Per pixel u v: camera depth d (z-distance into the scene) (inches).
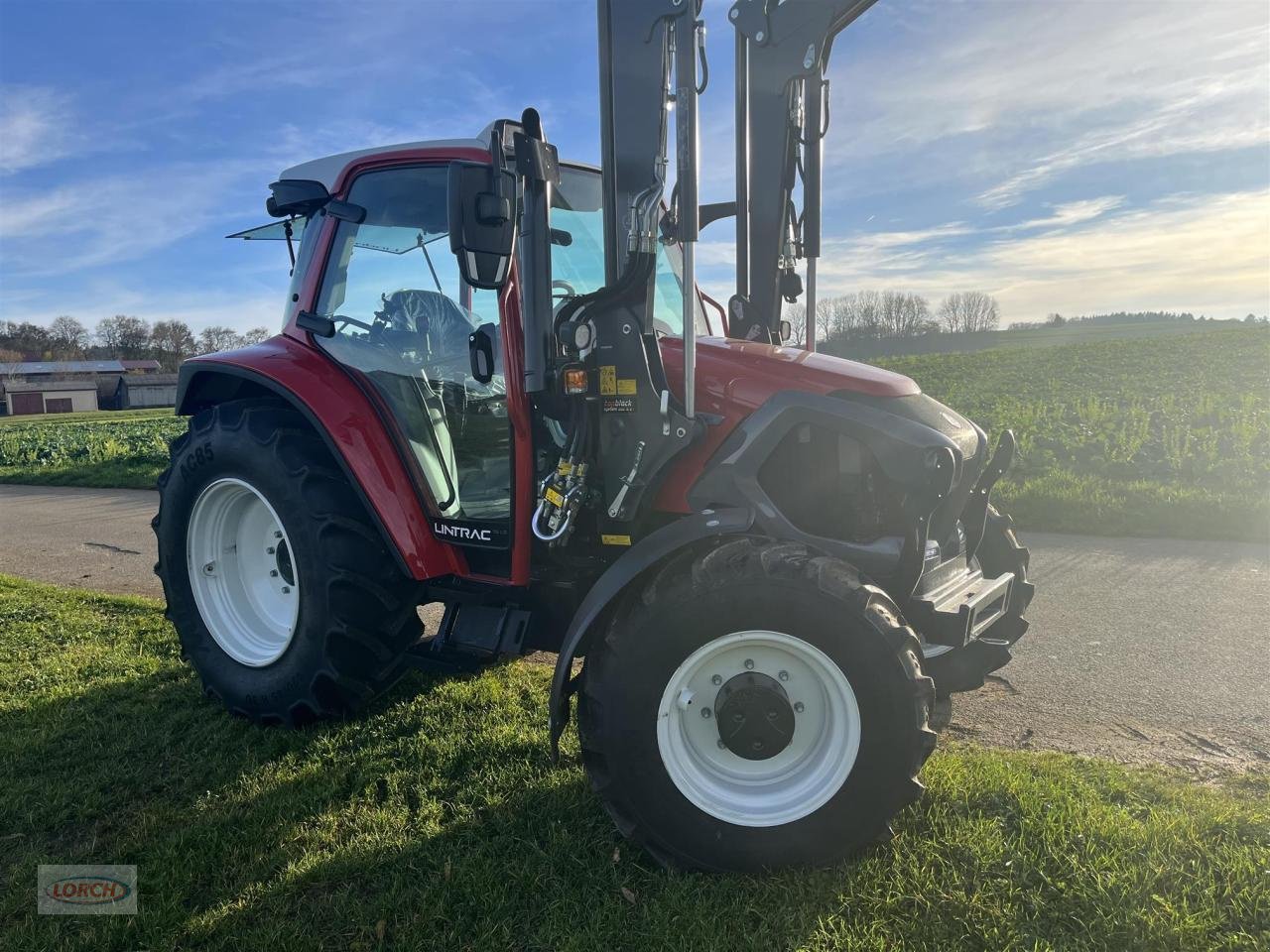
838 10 130.8
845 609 89.7
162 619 195.5
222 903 92.0
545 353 104.4
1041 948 79.3
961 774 108.6
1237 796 106.6
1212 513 247.9
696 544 99.5
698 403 106.3
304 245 140.7
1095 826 95.8
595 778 94.7
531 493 114.7
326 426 125.0
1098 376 765.9
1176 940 79.1
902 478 100.3
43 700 146.9
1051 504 265.6
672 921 85.4
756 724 93.9
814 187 139.3
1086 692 139.9
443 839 102.0
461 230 96.0
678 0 95.3
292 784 116.6
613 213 105.0
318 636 126.0
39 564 269.3
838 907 85.7
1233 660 149.8
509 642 114.1
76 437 839.7
